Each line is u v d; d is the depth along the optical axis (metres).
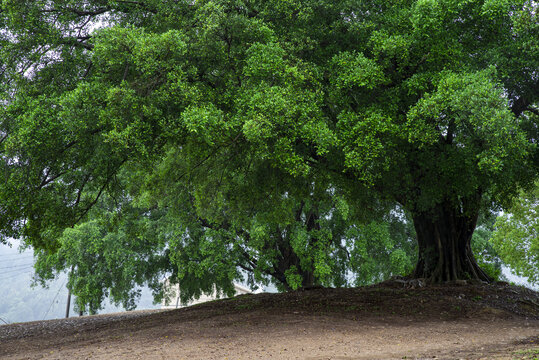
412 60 14.17
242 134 13.70
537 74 13.94
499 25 14.06
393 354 7.52
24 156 12.77
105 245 31.39
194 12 14.39
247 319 12.34
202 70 14.12
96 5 15.80
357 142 12.80
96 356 8.63
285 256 30.70
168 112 13.21
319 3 14.78
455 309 13.44
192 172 18.34
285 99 12.53
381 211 18.64
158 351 8.60
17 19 13.69
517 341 8.53
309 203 26.97
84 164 14.30
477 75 12.37
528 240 32.50
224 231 28.66
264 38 13.76
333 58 13.97
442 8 13.17
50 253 16.69
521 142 11.68
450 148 13.50
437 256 17.61
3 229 13.80
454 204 15.77
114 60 12.81
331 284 33.47
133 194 21.17
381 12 15.58
